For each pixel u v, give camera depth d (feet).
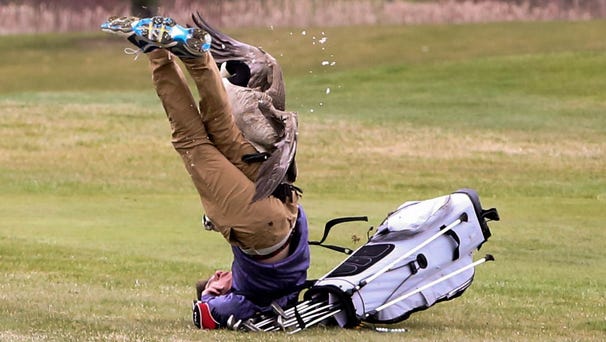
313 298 85.51
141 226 166.40
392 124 313.73
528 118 325.42
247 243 82.33
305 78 401.49
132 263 129.80
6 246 140.26
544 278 125.59
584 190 226.99
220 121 81.05
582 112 334.24
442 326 89.15
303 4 493.36
